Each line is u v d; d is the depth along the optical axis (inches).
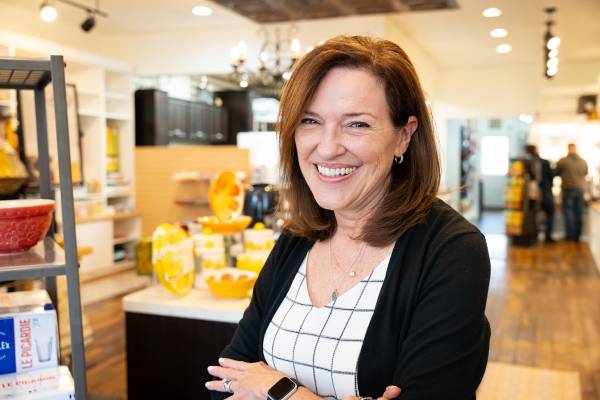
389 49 45.7
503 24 269.7
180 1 231.5
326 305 47.2
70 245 46.8
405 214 45.7
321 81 44.8
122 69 281.4
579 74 366.6
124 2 233.0
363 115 43.9
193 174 264.7
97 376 138.7
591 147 366.3
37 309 51.8
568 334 178.4
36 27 248.7
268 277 55.0
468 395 40.2
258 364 48.0
